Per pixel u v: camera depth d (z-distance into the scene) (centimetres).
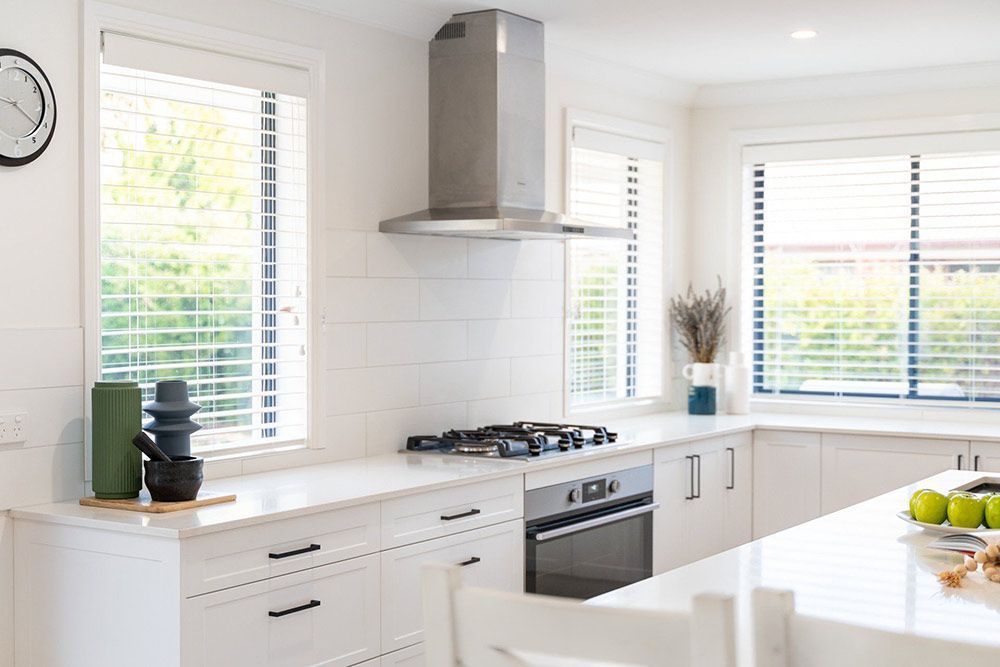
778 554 239
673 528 477
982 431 499
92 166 315
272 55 367
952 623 184
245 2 357
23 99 296
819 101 567
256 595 289
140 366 342
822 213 576
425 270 429
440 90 425
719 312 575
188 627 271
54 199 307
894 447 504
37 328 303
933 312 553
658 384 582
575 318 519
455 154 422
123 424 302
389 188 412
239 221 375
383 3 397
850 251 571
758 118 581
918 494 267
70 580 288
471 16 418
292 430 384
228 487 334
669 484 473
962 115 537
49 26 305
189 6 340
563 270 505
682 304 583
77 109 312
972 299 544
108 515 288
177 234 362
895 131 551
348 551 317
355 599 320
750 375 573
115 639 281
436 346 435
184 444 313
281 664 297
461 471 370
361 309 401
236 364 362
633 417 556
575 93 513
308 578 304
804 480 524
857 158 562
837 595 204
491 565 372
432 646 129
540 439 418
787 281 586
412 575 340
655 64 527
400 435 419
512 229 386
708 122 592
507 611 124
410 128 421
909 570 224
